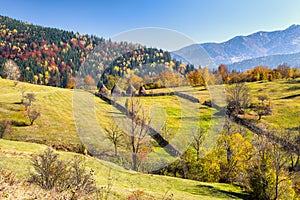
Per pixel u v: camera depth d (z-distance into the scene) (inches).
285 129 1487.5
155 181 617.0
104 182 374.3
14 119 1091.9
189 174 769.6
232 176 957.2
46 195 215.8
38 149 708.7
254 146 1005.2
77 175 236.7
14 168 467.8
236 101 1310.3
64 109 919.0
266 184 819.4
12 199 183.2
